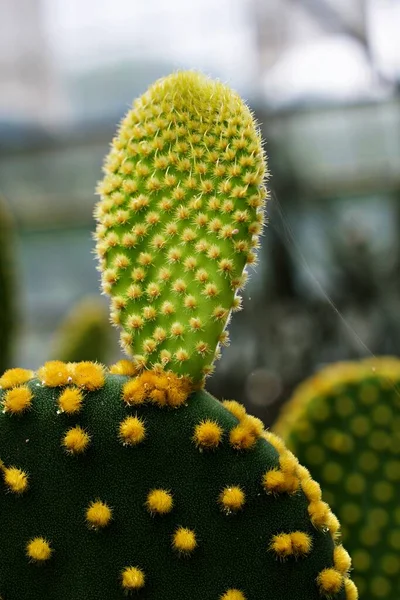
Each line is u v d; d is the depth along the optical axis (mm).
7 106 1512
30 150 1542
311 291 521
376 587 325
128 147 248
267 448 240
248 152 244
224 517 235
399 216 1005
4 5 1440
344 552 243
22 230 1574
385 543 328
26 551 232
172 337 242
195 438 236
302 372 500
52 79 1512
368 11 1055
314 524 238
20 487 231
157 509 232
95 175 1566
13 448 234
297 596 236
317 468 334
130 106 301
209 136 245
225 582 234
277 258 534
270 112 1154
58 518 233
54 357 655
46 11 1471
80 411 235
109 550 233
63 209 1579
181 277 243
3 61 1485
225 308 243
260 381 505
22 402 234
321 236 900
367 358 368
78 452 233
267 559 235
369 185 1046
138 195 245
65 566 233
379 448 335
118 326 251
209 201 242
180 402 238
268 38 1286
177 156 245
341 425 337
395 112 1119
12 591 232
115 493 234
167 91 249
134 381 238
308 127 1146
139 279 244
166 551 233
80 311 681
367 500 331
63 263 1584
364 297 766
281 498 237
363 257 849
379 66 1091
